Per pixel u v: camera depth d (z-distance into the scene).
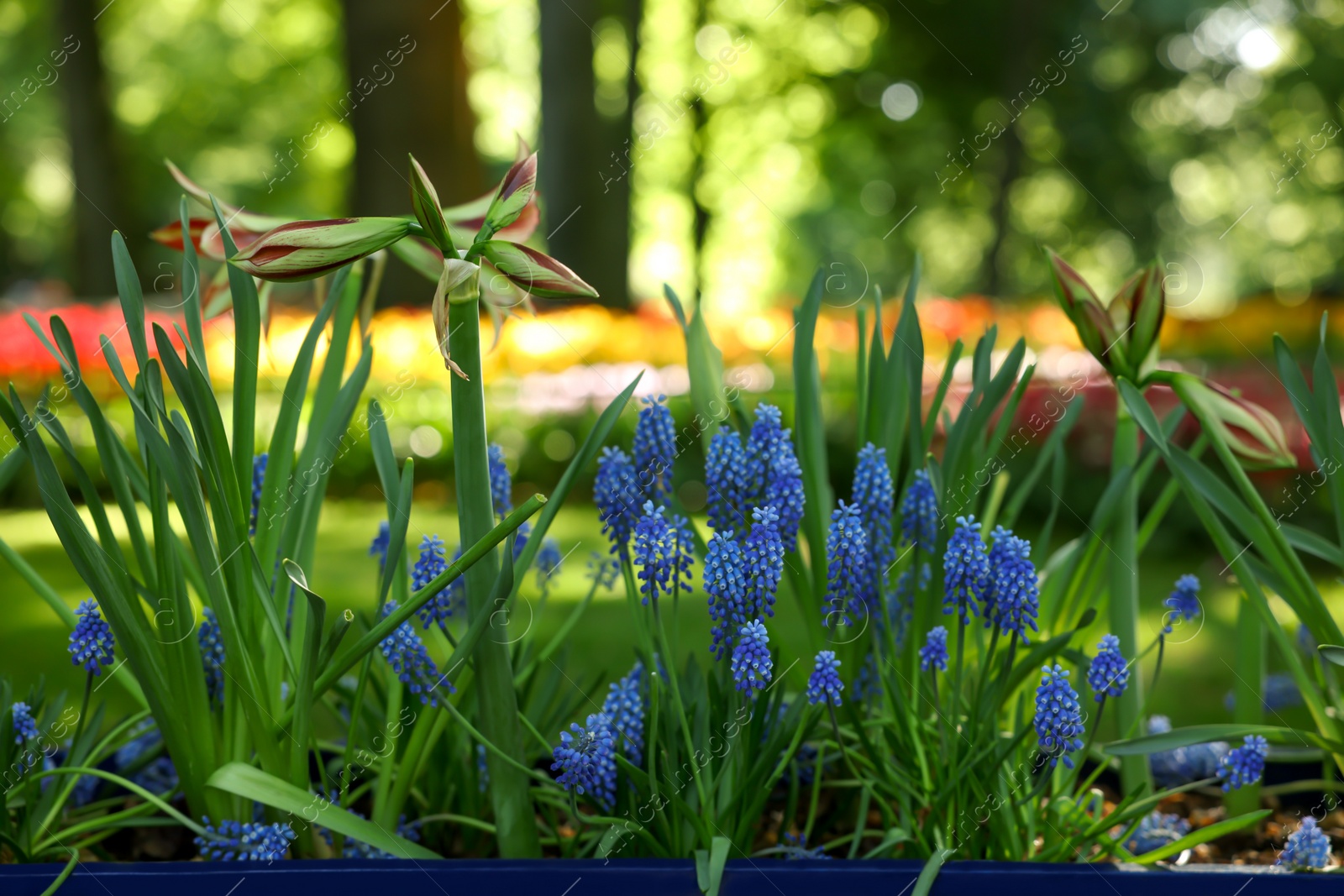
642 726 1.81
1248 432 1.79
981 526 1.88
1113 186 15.39
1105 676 1.76
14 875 1.71
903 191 15.86
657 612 1.77
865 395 1.87
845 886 1.72
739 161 15.61
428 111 8.09
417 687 1.77
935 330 6.17
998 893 1.72
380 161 8.09
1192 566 4.19
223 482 1.76
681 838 1.78
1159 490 4.42
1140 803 1.81
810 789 1.91
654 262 17.00
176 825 1.85
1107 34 14.41
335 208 17.69
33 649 3.02
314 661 1.74
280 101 17.19
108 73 10.92
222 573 1.76
